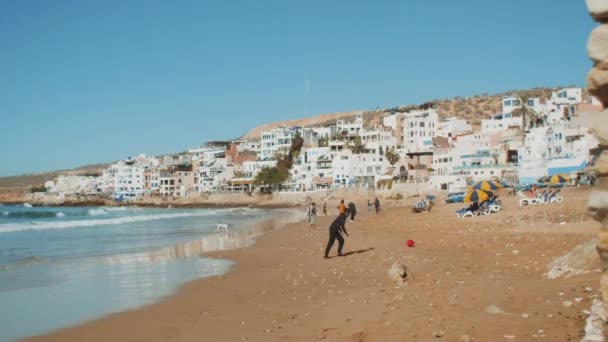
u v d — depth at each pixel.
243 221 71.56
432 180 109.12
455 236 29.77
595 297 10.83
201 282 19.30
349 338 9.79
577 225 29.28
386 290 14.34
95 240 43.97
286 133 172.62
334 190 132.88
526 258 18.56
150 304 15.44
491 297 11.80
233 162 185.75
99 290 18.36
